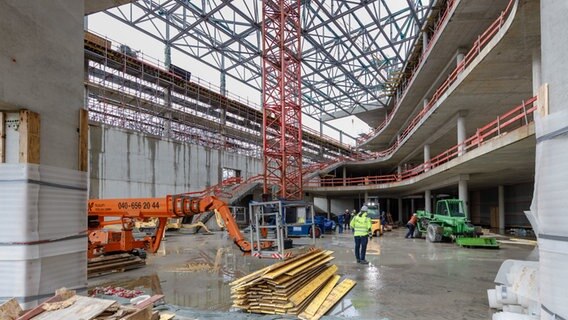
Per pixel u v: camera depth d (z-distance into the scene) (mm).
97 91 26500
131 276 10398
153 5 27422
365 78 44969
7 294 3930
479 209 35438
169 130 30500
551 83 3045
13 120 4062
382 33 31641
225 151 32969
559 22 2928
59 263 4477
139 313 3730
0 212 3992
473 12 17641
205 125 34656
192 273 10812
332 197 44156
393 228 34969
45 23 4363
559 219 2840
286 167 27734
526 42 12227
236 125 39656
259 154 39312
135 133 24656
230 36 31766
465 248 16500
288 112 27984
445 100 18797
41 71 4293
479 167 19062
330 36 33562
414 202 46562
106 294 7848
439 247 16953
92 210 12367
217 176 31766
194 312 6438
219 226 27812
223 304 7309
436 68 25328
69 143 4773
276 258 13750
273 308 6332
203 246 18188
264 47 27359
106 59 25844
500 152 14562
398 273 10336
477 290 8227
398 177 32750
